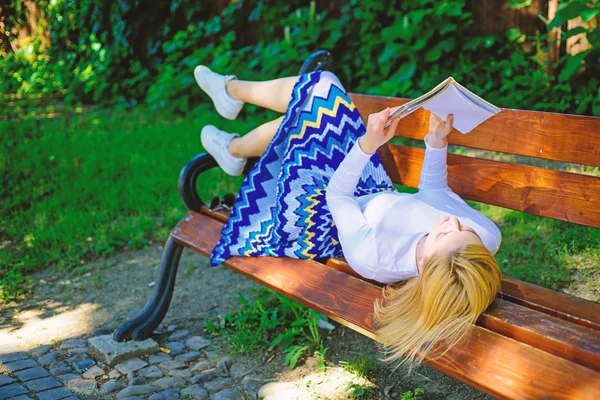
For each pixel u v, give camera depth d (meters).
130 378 3.03
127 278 4.20
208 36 8.30
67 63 9.91
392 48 6.40
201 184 5.41
